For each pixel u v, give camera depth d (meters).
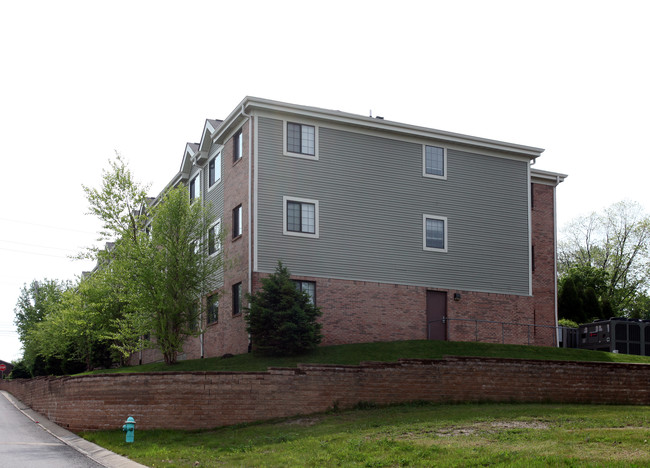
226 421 20.62
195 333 27.16
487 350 27.09
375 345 27.00
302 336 25.27
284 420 20.66
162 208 27.27
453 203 32.97
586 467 12.13
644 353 33.94
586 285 52.69
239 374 20.89
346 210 30.38
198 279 27.00
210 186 33.81
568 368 23.77
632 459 12.63
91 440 20.88
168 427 20.73
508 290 33.69
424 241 31.91
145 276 26.41
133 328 28.44
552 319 37.09
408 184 31.98
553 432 15.87
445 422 18.09
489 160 34.31
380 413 20.58
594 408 21.03
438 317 31.75
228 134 31.66
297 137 29.98
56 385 26.92
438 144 33.06
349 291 29.81
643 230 60.03
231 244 30.31
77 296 33.56
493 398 22.84
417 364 22.36
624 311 59.59
